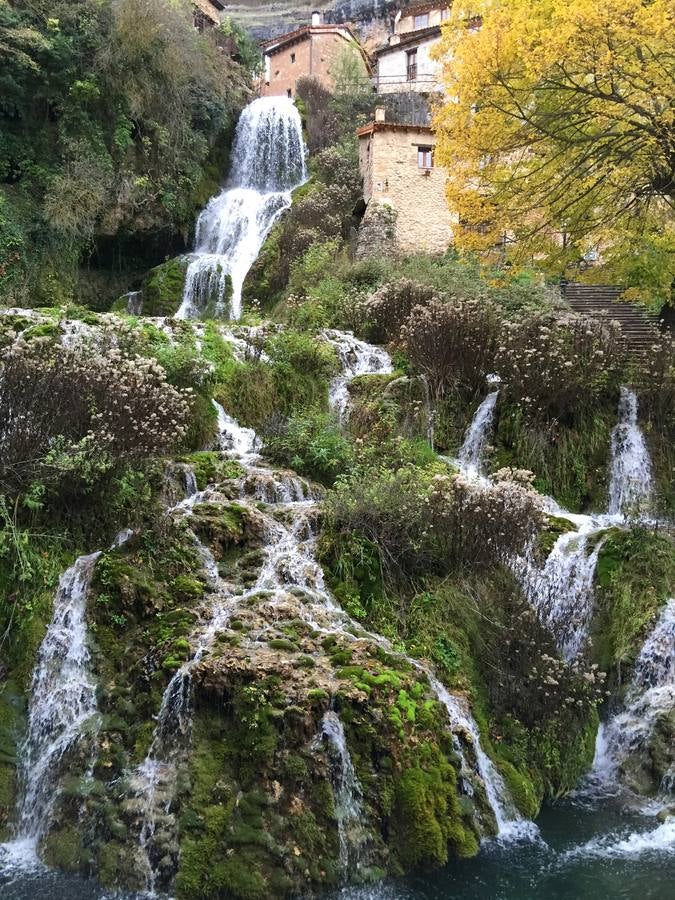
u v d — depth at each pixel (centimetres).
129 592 625
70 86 1823
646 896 470
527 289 1510
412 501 739
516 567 746
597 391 1041
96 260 1992
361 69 3341
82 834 496
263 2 4778
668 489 970
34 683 589
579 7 959
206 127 2322
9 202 1684
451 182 1327
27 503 645
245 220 2123
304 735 509
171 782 502
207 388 1013
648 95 1042
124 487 704
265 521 739
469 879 491
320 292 1556
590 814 579
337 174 2303
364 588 695
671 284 1380
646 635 707
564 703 636
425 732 551
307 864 472
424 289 1351
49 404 694
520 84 1145
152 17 1944
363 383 1129
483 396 1091
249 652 562
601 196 1244
